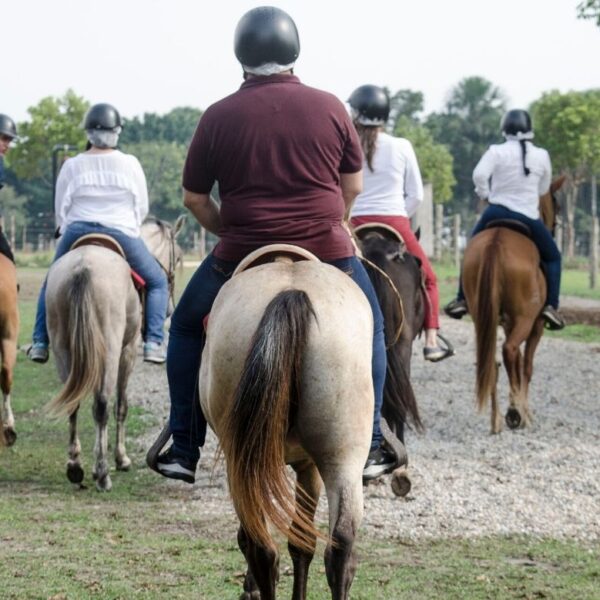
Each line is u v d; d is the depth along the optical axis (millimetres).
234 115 7750
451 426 17391
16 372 24906
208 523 11727
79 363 12828
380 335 7945
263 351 6320
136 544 10734
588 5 29641
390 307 12203
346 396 6582
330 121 7793
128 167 14258
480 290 16469
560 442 15953
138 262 14289
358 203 13352
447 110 137125
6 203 131750
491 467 14312
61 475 14406
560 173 100000
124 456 14758
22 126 100875
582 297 46531
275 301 6504
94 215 14141
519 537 11117
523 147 17188
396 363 12344
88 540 10883
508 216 17125
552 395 20609
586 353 27141
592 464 14367
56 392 21906
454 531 11344
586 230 117375
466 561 10188
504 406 19375
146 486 13727
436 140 134125
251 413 6297
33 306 41562
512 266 16641
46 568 9844
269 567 7137
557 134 97812
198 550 10531
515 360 17031
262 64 7926
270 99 7773
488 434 16719
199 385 7344
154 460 8258
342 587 6414
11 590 9148
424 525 11578
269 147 7684
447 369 24406
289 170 7707
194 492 13328
